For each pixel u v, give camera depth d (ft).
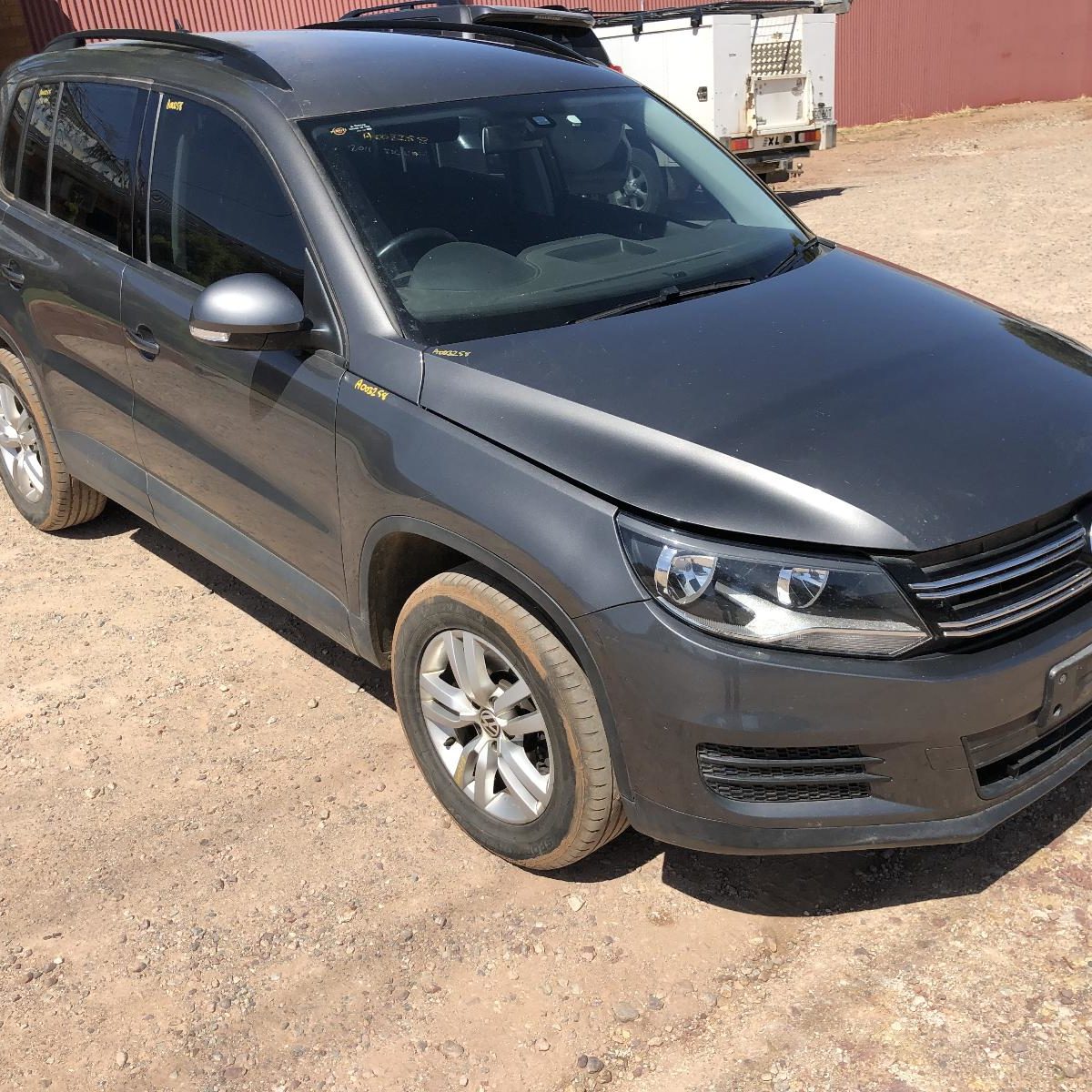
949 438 8.64
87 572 16.16
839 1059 8.00
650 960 9.07
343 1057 8.39
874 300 10.89
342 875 10.23
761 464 8.29
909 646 7.95
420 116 11.84
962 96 86.28
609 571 8.28
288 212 10.98
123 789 11.59
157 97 12.82
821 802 8.36
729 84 45.14
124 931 9.71
